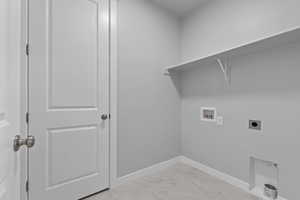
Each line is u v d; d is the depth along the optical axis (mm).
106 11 1687
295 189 1338
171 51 2334
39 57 1288
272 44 1400
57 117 1379
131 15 1890
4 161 570
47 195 1326
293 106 1351
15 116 686
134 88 1931
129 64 1883
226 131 1873
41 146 1300
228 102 1850
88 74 1567
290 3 1364
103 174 1672
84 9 1531
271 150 1487
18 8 715
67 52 1431
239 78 1739
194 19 2258
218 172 1956
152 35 2105
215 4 1984
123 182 1820
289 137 1375
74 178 1474
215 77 1988
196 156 2246
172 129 2361
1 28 541
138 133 1971
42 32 1301
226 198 1544
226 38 1864
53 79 1356
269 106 1501
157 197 1561
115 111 1763
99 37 1640
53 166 1355
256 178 1646
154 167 2129
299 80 1318
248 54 1657
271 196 1472
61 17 1394
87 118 1558
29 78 1246
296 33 1169
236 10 1762
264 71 1536
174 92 2385
